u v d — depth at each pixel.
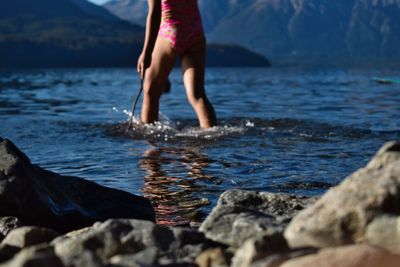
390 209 2.46
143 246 2.84
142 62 8.49
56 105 14.02
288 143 7.43
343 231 2.44
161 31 8.27
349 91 18.48
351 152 6.77
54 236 3.07
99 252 2.68
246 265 2.40
